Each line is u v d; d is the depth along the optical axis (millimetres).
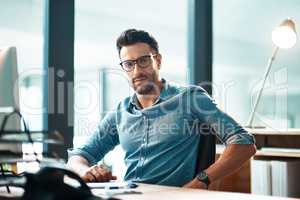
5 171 1435
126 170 1956
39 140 1208
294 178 2711
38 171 960
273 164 2725
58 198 929
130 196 1309
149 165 1886
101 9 3203
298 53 3428
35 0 2838
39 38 2812
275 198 1277
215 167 1742
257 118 3197
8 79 1434
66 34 2852
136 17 3496
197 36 3758
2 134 1172
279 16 3645
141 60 1948
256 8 3764
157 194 1356
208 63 3781
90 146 2076
